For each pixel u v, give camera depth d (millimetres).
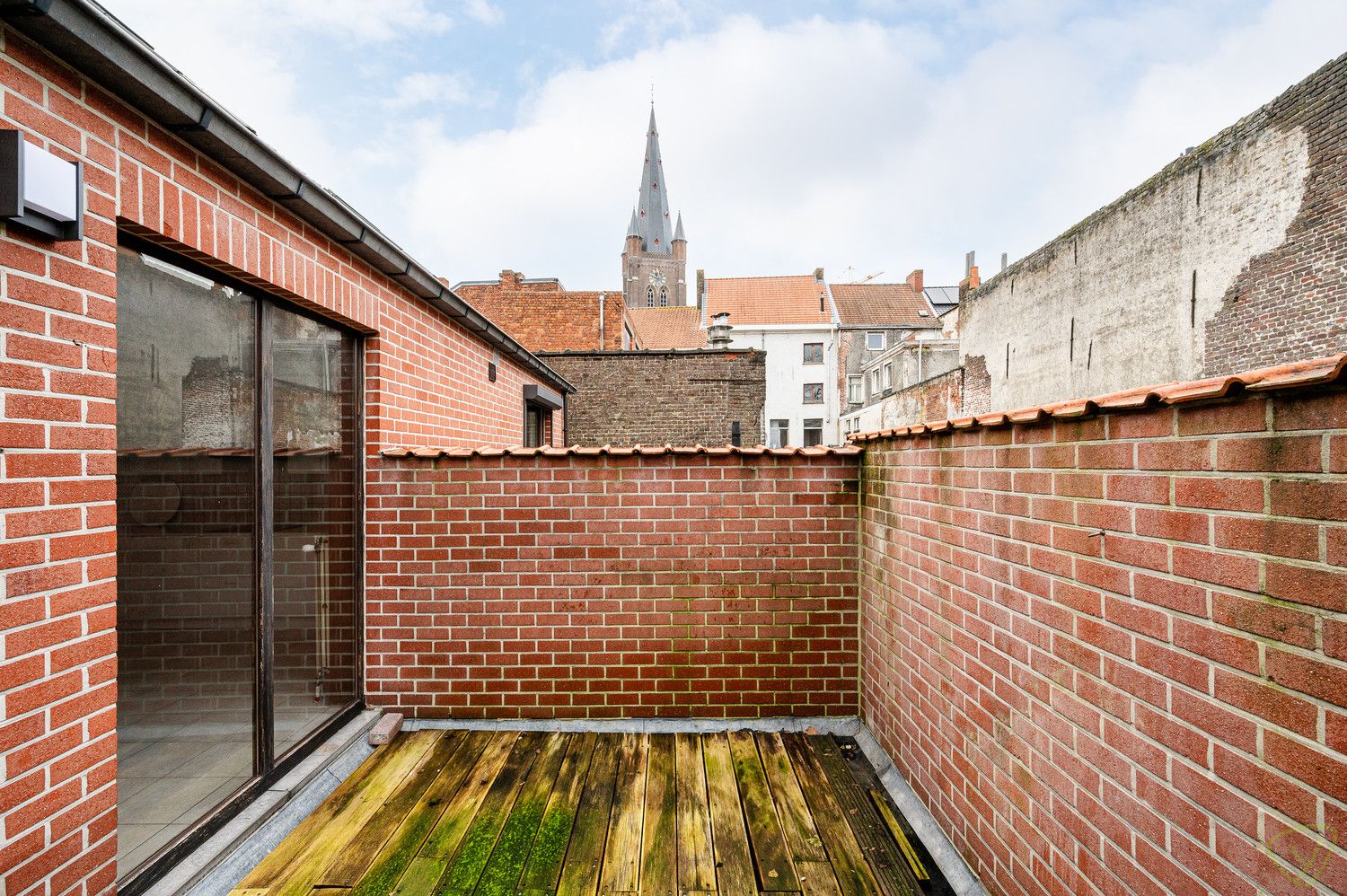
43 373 1600
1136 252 11055
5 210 1437
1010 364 14875
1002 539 2100
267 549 2648
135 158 1862
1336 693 1037
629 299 72500
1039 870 1874
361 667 3459
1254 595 1199
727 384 10734
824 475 3486
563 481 3467
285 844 2439
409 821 2592
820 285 34375
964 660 2350
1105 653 1610
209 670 2363
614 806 2707
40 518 1590
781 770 3016
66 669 1662
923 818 2576
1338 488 1042
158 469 2158
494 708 3469
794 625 3484
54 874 1624
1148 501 1473
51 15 1461
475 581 3459
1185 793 1354
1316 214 8156
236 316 2525
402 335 3773
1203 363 9742
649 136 76562
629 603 3469
